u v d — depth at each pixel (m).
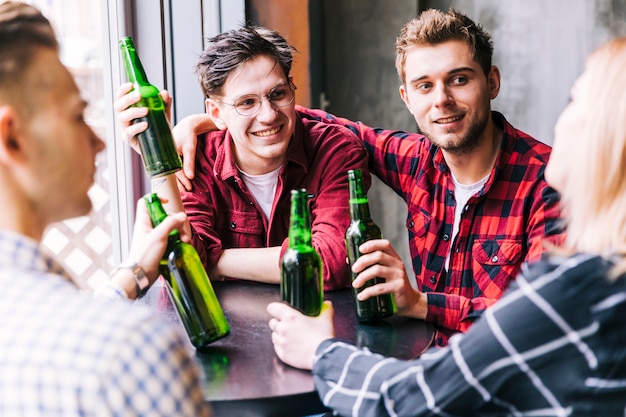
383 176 2.14
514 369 1.03
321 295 1.37
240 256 1.87
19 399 0.70
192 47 2.57
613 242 1.00
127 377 0.70
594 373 0.99
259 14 2.82
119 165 2.59
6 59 0.79
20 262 0.76
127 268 1.26
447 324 1.59
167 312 1.60
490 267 1.95
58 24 2.51
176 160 1.68
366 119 3.32
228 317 1.57
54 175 0.83
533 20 3.37
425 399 1.09
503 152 1.93
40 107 0.81
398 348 1.39
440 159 2.01
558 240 1.72
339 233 1.83
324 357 1.23
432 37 1.88
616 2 3.31
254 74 1.84
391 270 1.52
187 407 0.74
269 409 1.19
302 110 2.22
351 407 1.17
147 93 1.65
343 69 3.28
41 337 0.70
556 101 3.40
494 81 1.99
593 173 1.03
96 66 2.56
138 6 2.54
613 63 1.04
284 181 1.96
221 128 2.03
